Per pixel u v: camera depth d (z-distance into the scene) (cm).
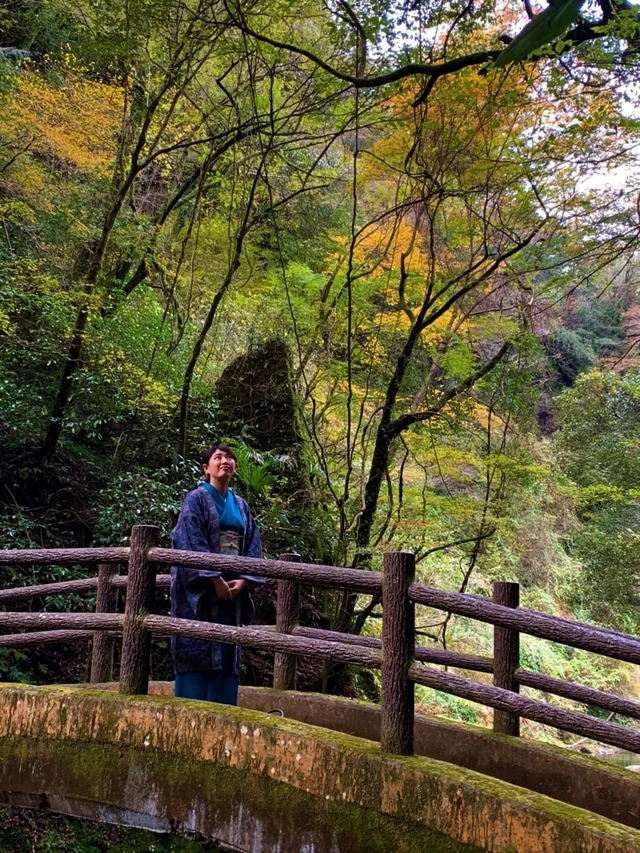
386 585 253
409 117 514
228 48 522
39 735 291
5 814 293
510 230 540
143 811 270
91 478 686
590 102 443
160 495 608
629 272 638
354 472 707
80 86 717
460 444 695
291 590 394
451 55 464
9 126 709
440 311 560
